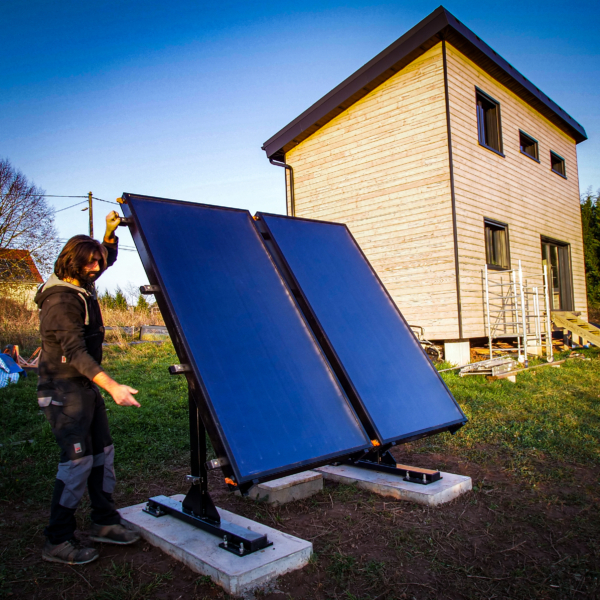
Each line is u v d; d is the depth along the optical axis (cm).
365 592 217
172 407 588
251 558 226
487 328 1066
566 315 1340
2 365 748
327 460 229
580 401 634
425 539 265
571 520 291
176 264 251
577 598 215
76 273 241
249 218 317
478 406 606
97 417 254
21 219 2142
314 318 296
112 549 252
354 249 385
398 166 1090
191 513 268
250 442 211
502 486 346
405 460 412
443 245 1012
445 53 1015
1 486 331
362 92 1148
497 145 1198
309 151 1280
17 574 224
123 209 266
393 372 313
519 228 1258
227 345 238
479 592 219
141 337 1284
